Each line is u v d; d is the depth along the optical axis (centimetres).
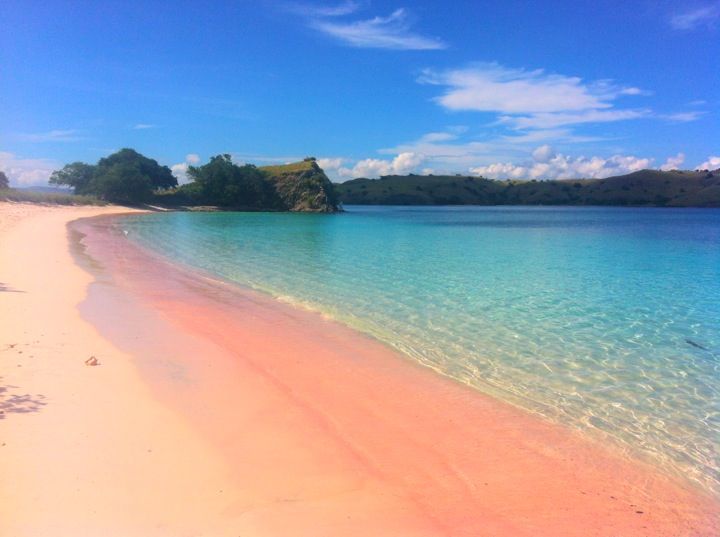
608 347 1303
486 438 781
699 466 718
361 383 995
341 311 1633
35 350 1026
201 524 518
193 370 1005
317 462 675
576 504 612
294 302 1753
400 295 1925
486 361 1168
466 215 11281
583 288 2148
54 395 810
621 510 603
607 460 728
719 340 1381
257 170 12575
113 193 9956
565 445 769
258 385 948
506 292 2031
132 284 1936
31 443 651
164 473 611
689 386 1034
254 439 728
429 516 569
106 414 761
